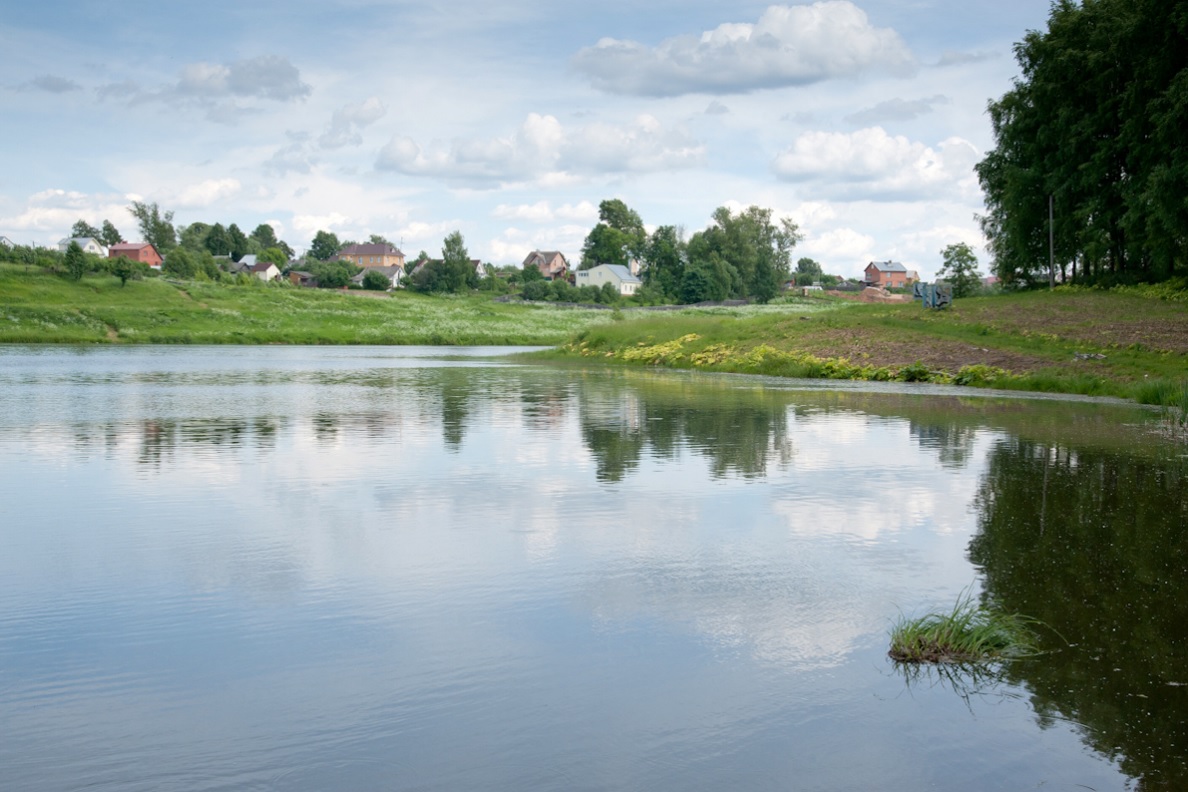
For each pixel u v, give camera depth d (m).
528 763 4.39
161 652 5.73
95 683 5.28
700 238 144.62
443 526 8.86
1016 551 7.93
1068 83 46.44
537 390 24.45
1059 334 31.36
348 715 4.88
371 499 10.08
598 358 42.06
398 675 5.38
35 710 4.94
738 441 14.47
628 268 172.25
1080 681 5.29
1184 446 13.85
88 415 18.05
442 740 4.61
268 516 9.27
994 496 10.19
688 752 4.50
